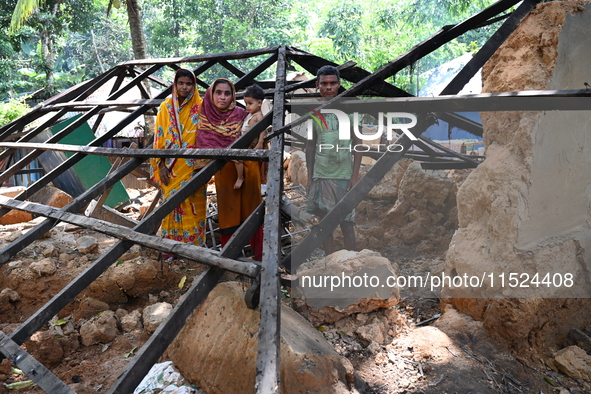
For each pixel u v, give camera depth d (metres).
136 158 3.46
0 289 3.93
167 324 2.06
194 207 4.01
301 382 2.21
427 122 2.95
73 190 6.78
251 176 3.85
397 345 2.73
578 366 2.49
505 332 2.64
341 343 2.78
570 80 2.82
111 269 3.96
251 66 21.17
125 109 6.42
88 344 3.40
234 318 2.56
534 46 2.74
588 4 2.75
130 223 5.41
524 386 2.38
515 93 2.43
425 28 12.27
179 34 22.66
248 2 21.38
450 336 2.72
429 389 2.34
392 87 3.55
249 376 2.34
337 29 15.66
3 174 4.66
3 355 2.28
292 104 2.96
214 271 2.36
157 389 2.63
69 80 25.48
